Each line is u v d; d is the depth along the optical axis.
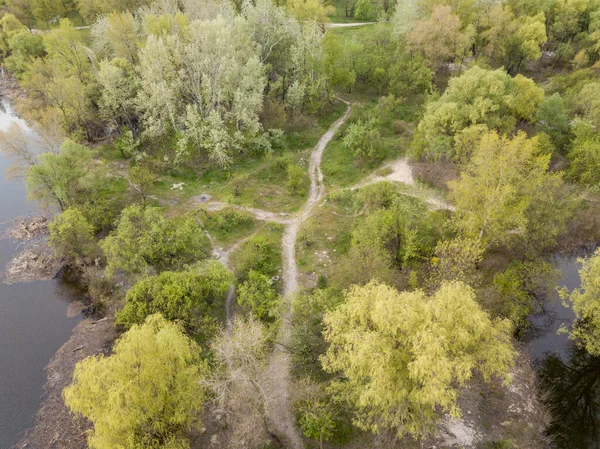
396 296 28.91
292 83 77.19
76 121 69.56
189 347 31.81
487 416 34.72
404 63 76.44
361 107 78.75
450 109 56.16
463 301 28.33
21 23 103.50
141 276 42.66
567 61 87.38
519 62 81.31
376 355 25.53
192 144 66.50
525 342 41.84
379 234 45.62
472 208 43.94
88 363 27.38
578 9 89.31
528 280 45.44
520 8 90.12
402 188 57.84
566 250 51.28
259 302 40.78
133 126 74.12
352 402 31.73
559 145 63.12
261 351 33.91
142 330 29.09
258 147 66.81
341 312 30.47
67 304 45.75
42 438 33.69
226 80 64.94
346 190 59.19
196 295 38.88
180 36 70.31
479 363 29.52
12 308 44.94
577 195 54.47
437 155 58.41
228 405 31.78
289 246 50.94
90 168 58.66
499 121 56.19
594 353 37.75
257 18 74.75
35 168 52.03
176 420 28.03
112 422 25.05
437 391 24.03
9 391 36.97
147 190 60.12
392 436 32.47
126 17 76.94
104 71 65.81
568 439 34.66
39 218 58.19
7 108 87.88
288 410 34.09
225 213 54.69
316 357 36.56
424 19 79.75
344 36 102.69
